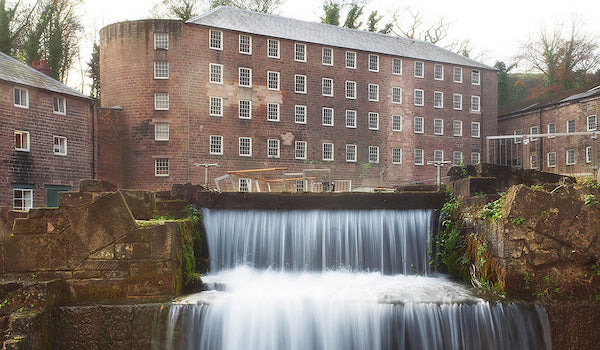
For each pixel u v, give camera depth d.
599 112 44.59
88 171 34.16
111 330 9.62
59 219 10.10
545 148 50.12
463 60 54.09
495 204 11.87
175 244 10.65
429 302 10.38
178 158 38.59
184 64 39.16
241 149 41.34
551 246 10.82
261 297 10.51
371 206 14.33
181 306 9.80
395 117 49.09
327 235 14.25
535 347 10.30
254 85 42.19
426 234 14.19
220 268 13.82
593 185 10.93
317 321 10.25
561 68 62.50
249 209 14.26
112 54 39.59
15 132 29.14
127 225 10.19
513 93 70.06
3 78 28.12
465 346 10.20
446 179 51.03
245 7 56.56
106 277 10.11
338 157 45.81
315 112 44.97
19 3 43.09
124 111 38.97
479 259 11.92
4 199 28.23
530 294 10.80
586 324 10.47
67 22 46.78
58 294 9.76
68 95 32.59
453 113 52.31
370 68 48.19
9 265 9.99
